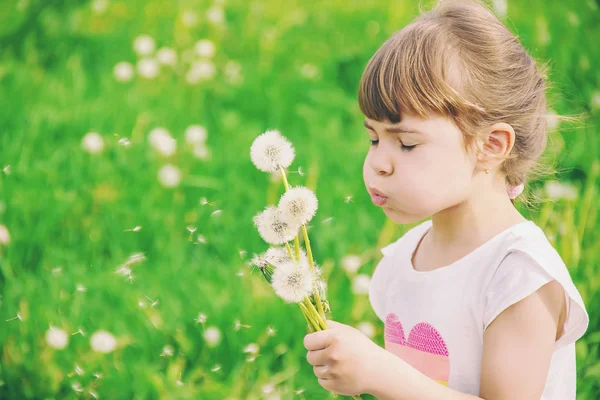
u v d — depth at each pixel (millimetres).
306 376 3299
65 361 3246
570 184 4074
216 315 3416
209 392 3115
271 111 5098
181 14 5879
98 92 5223
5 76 5434
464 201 2084
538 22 5055
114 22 6098
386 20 5965
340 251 3814
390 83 1975
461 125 1989
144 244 3988
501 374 1945
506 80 2072
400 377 1957
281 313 3441
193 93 5184
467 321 2057
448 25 2078
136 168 4363
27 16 6199
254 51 5770
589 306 3326
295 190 2018
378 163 2014
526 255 1984
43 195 4117
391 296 2297
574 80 4910
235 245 3926
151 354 3340
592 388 3105
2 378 3221
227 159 4516
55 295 3539
